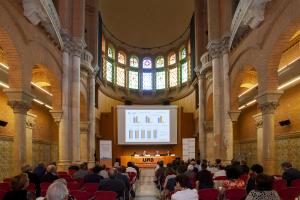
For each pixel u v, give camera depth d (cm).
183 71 4009
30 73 1516
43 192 868
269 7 1409
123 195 964
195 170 1429
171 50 4250
